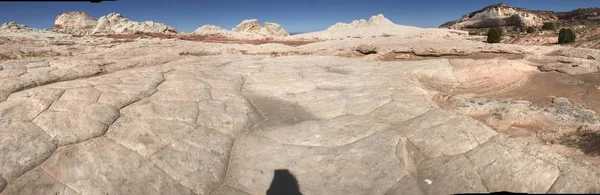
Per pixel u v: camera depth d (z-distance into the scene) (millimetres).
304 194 5738
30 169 5500
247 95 10367
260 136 7629
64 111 7180
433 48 17312
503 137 6645
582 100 10375
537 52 15516
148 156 6227
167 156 6324
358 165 6273
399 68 13234
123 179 5609
